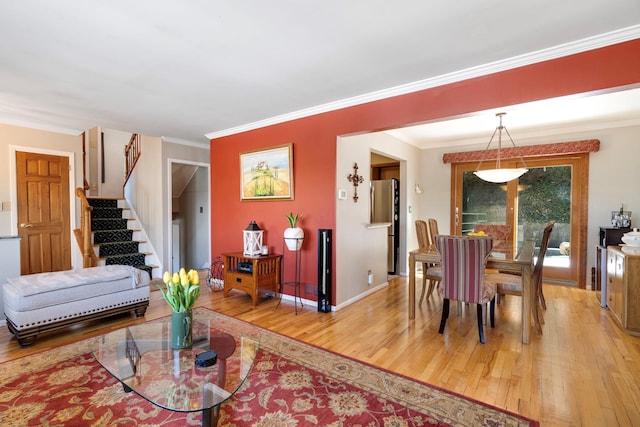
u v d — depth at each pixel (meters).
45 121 4.26
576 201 4.81
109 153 6.98
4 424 1.72
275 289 4.07
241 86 3.04
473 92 2.69
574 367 2.34
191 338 2.05
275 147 4.11
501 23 2.00
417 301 4.05
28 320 2.63
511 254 3.19
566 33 2.12
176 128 4.66
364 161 4.30
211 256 5.05
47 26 2.02
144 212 5.71
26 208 4.32
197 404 1.52
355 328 3.13
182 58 2.47
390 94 3.13
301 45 2.28
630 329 2.94
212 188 5.03
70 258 4.71
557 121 4.40
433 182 6.05
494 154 5.32
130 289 3.29
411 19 1.96
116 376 1.75
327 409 1.87
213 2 1.79
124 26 2.03
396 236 5.70
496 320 3.34
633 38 2.08
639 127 4.35
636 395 1.99
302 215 3.93
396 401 1.94
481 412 1.84
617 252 3.22
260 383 2.14
